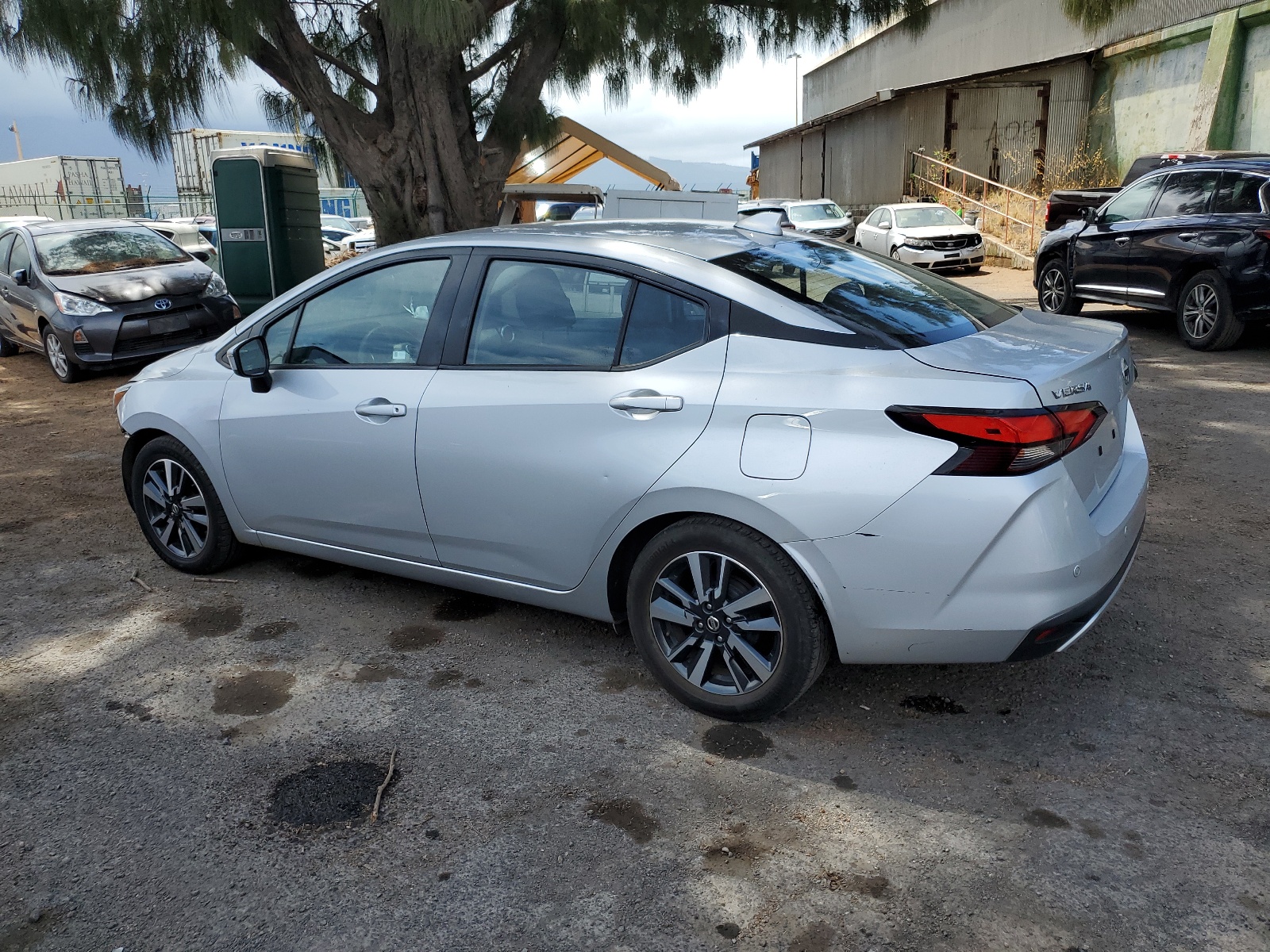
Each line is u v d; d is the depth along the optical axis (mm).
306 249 13547
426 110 9805
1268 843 2564
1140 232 9953
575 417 3279
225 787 2949
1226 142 17953
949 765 2975
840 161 31125
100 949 2318
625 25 9773
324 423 3902
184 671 3695
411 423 3648
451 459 3559
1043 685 3426
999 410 2674
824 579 2893
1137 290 10086
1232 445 6254
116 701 3479
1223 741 3045
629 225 3887
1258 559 4449
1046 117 23031
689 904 2410
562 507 3340
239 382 4234
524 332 3488
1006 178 24031
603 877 2514
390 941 2316
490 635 3953
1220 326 9078
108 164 32062
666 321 3217
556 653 3783
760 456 2924
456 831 2715
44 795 2928
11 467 6871
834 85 37094
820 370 2922
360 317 3930
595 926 2344
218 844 2688
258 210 12625
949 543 2734
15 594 4480
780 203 21719
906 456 2756
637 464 3141
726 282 3160
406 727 3264
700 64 10695
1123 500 3143
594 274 3377
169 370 4582
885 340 2969
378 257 3920
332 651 3840
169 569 4750
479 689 3512
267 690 3537
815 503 2848
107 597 4418
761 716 3174
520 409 3389
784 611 2996
